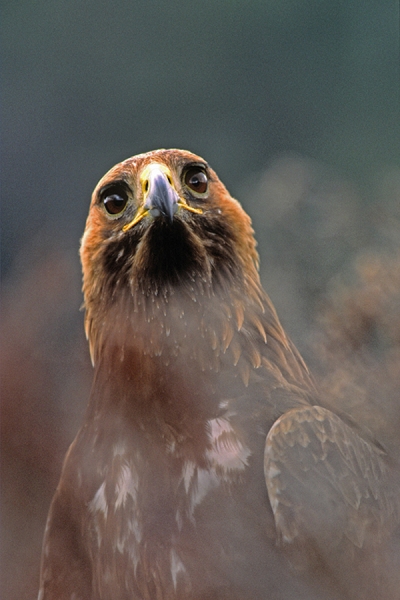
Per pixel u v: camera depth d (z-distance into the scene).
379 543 5.98
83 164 11.41
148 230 6.04
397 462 6.02
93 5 11.91
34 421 6.06
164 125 11.83
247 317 6.05
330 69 11.52
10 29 11.71
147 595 5.98
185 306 6.03
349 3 11.53
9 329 6.09
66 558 6.02
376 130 10.99
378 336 6.04
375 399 6.04
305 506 5.96
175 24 12.03
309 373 6.07
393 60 11.16
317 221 6.21
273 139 11.60
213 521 5.97
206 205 6.06
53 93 11.62
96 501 6.00
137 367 6.02
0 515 6.05
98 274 6.07
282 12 11.71
